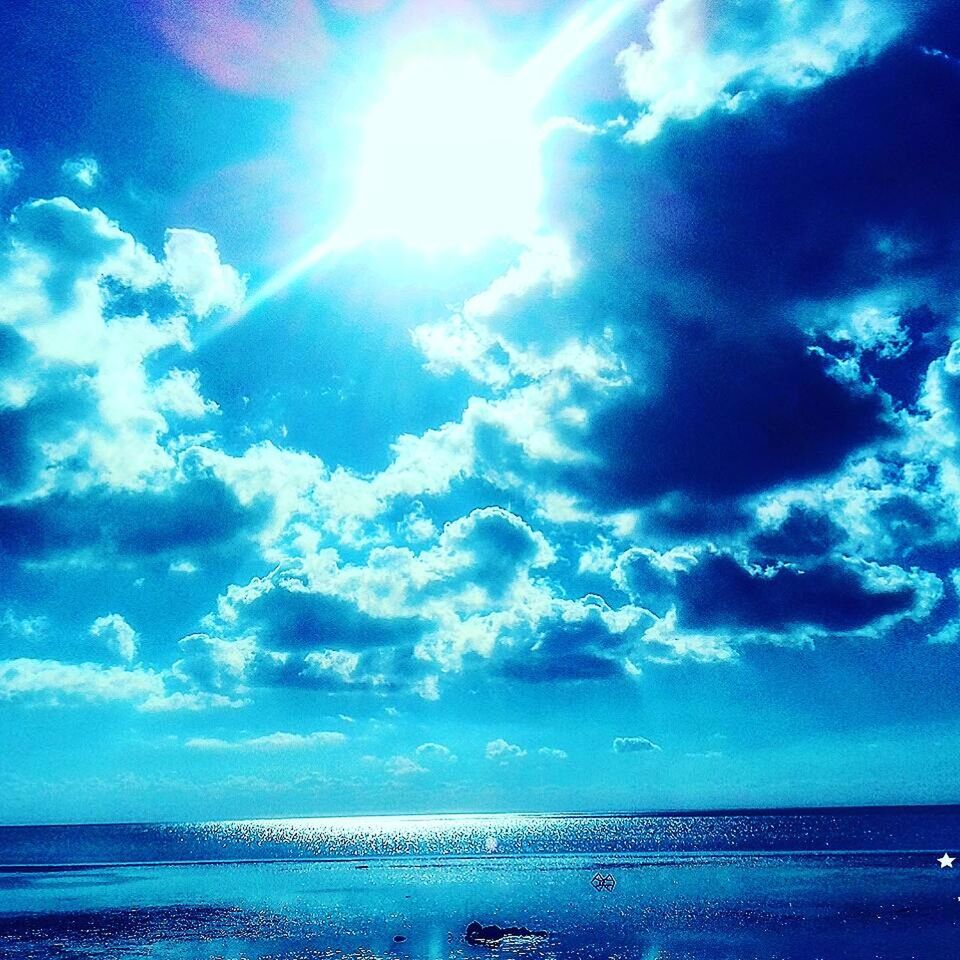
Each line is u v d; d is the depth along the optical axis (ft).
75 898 284.20
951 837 555.28
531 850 561.02
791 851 449.89
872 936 185.47
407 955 176.86
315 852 613.93
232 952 180.04
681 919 216.74
